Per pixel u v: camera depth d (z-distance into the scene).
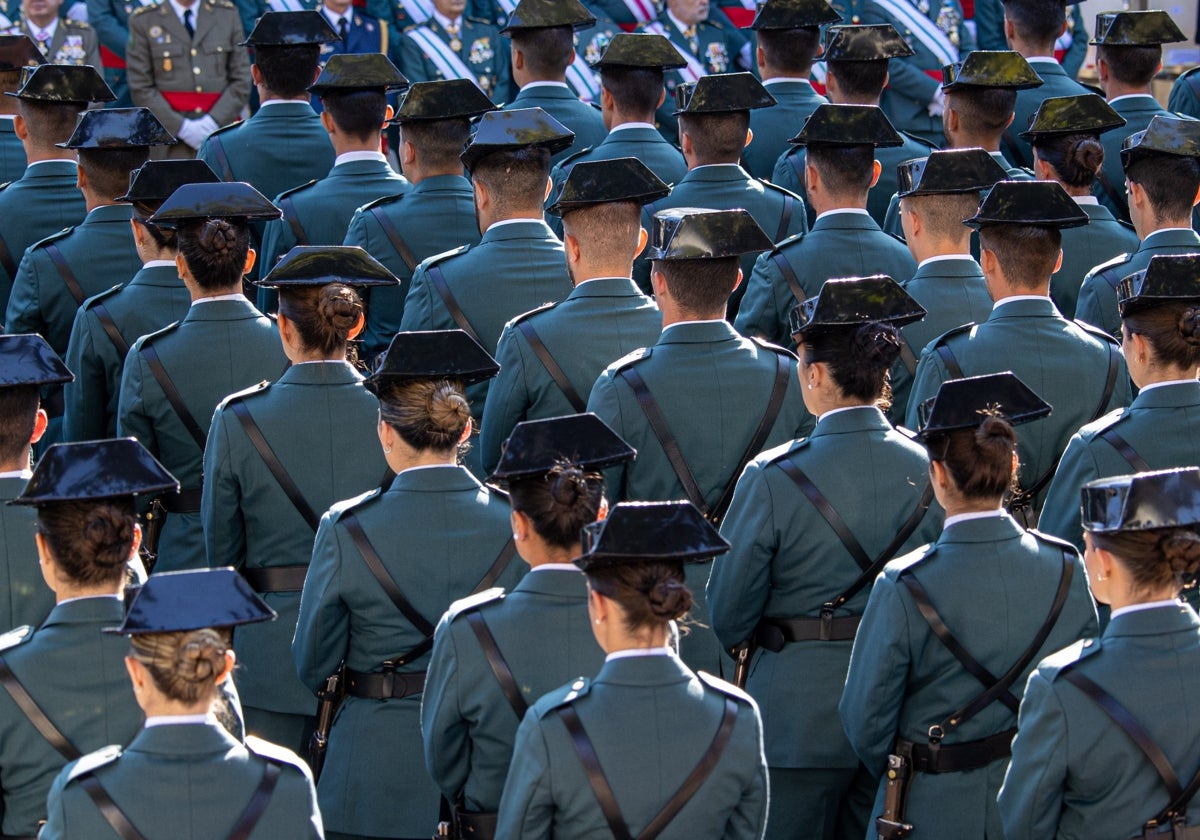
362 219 18.00
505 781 10.91
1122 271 16.73
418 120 17.75
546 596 10.97
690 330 13.87
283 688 13.76
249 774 9.51
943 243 16.03
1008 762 11.77
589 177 14.63
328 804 12.38
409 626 12.12
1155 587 10.39
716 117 18.48
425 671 12.34
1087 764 10.27
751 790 10.02
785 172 21.16
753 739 10.02
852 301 12.73
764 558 12.74
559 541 10.96
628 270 14.92
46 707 10.52
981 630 11.52
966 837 11.66
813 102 22.30
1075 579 11.78
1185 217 16.67
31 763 10.52
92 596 10.71
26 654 10.61
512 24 21.44
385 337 18.09
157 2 28.89
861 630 11.80
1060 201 14.45
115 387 16.61
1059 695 10.35
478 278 15.97
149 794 9.31
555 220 20.31
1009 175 19.44
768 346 14.11
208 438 14.02
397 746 12.30
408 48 29.59
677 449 13.63
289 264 13.57
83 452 10.65
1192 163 16.48
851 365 12.71
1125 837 10.27
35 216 19.91
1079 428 14.50
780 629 12.99
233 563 13.88
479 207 16.30
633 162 14.74
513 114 16.17
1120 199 21.81
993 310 14.82
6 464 12.34
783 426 13.79
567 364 14.55
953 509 11.77
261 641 13.78
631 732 9.79
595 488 10.93
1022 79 19.36
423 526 12.12
